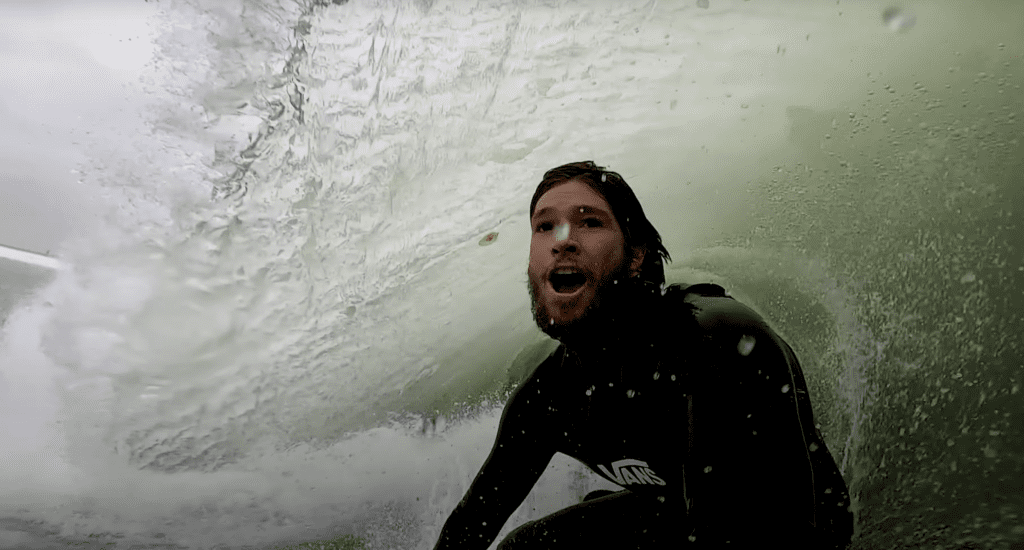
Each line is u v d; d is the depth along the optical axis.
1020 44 2.23
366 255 2.56
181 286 2.44
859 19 2.71
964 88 2.13
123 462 2.06
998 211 1.71
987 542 1.20
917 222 1.79
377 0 2.97
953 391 1.46
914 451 1.40
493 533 1.45
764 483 1.06
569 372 1.33
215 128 2.70
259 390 2.26
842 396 1.55
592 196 1.21
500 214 2.61
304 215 2.60
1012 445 1.33
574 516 1.45
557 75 2.97
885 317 1.63
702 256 1.91
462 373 2.16
